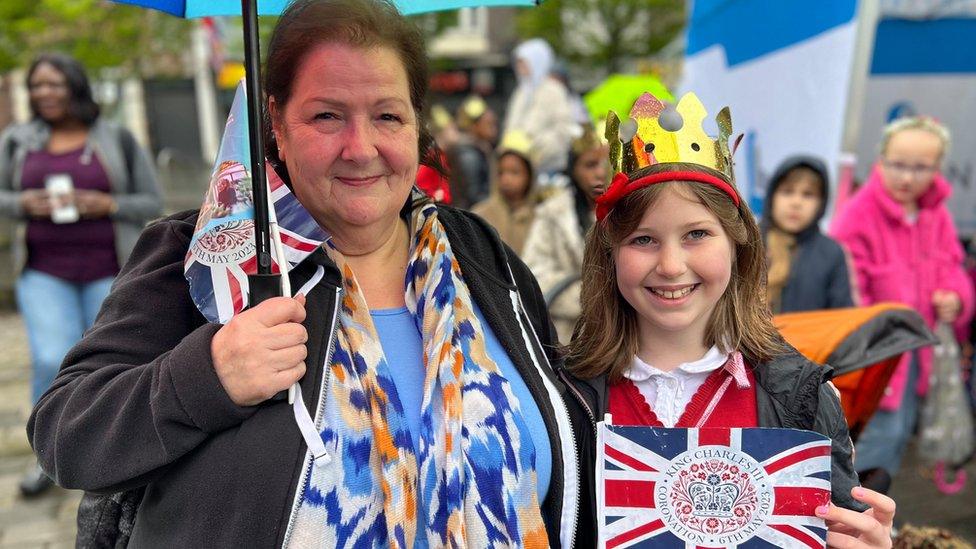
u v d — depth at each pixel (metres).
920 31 5.11
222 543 1.18
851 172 3.51
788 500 1.30
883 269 3.34
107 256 3.61
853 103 3.05
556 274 2.92
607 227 1.53
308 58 1.27
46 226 3.49
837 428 1.44
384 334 1.39
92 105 3.60
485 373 1.37
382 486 1.23
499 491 1.29
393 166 1.33
